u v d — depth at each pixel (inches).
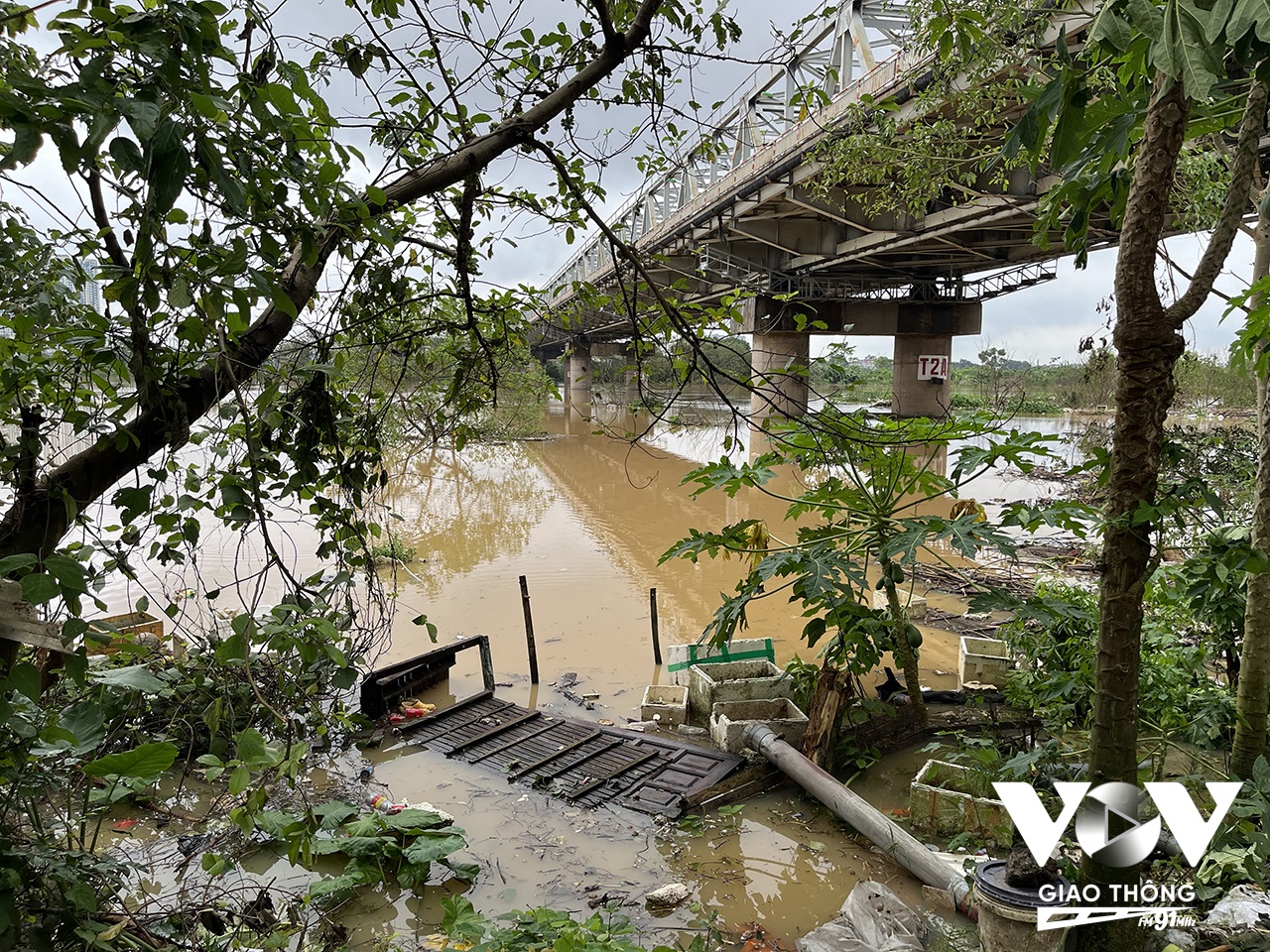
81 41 55.3
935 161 302.4
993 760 165.3
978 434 189.9
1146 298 82.5
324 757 216.8
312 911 149.8
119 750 153.4
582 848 175.2
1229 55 77.9
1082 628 216.1
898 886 160.6
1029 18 227.1
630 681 280.4
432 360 144.7
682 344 118.6
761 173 597.9
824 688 210.1
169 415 84.0
